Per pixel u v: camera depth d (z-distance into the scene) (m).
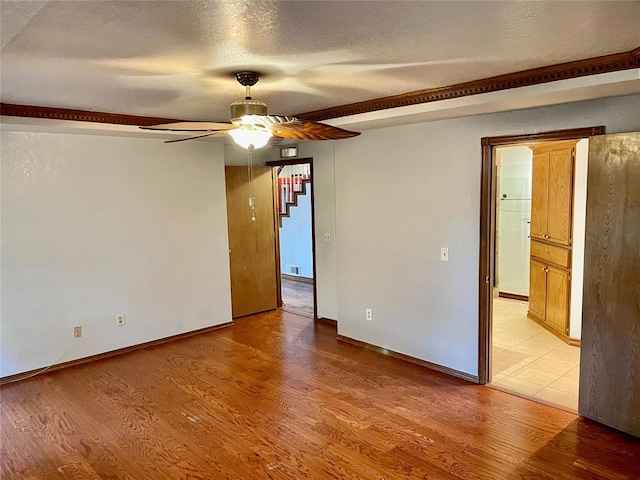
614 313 2.87
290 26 1.82
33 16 1.53
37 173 4.02
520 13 1.73
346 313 4.76
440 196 3.79
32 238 4.02
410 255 4.08
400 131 4.01
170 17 1.69
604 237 2.87
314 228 5.51
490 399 3.44
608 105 2.87
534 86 2.72
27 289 4.03
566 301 4.60
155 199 4.74
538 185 5.15
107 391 3.73
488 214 3.52
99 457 2.81
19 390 3.79
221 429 3.09
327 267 5.39
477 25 1.86
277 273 6.16
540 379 3.77
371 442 2.89
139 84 2.72
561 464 2.61
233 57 2.23
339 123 3.88
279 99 3.32
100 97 3.06
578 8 1.69
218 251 5.29
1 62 2.21
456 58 2.35
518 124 3.28
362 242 4.49
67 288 4.24
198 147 5.03
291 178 8.05
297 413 3.29
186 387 3.77
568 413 3.20
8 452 2.88
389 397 3.51
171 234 4.89
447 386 3.68
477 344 3.69
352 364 4.18
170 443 2.94
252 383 3.82
